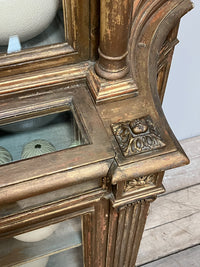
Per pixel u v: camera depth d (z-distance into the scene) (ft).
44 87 1.82
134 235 2.36
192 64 3.60
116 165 1.64
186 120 4.28
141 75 1.90
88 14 1.66
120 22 1.58
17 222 1.75
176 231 3.62
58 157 1.64
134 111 1.79
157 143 1.69
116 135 1.70
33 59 1.76
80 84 1.87
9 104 1.78
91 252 2.37
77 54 1.82
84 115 1.77
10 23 1.59
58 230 2.07
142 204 2.05
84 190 1.81
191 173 4.06
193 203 3.82
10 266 2.00
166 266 3.41
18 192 1.55
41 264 2.27
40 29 1.70
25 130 1.73
